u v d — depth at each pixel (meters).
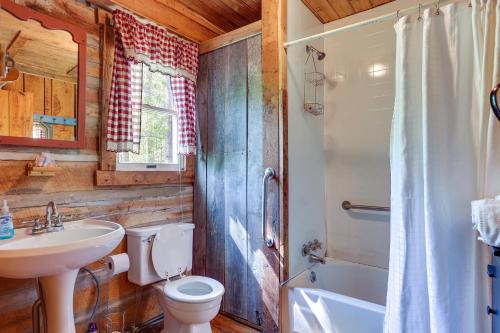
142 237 1.92
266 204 1.94
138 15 2.04
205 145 2.48
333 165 2.51
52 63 1.65
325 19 2.47
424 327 1.30
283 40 1.90
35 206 1.60
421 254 1.32
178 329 1.84
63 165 1.71
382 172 2.29
